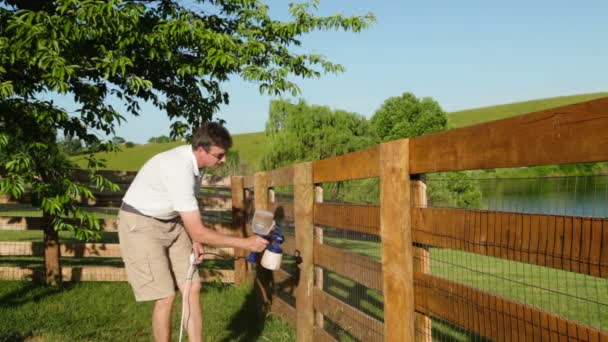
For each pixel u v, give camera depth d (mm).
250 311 5980
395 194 3018
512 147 2053
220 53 7512
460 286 2457
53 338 4934
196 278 4066
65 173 6938
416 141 2797
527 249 1982
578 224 1748
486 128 2211
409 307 2900
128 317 5766
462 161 2377
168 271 3885
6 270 7668
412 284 2885
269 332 5164
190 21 8195
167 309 3879
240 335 5109
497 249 2156
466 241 2371
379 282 3348
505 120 2092
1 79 6477
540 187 2000
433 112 43531
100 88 8227
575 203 1845
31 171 6480
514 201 2123
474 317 2367
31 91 7062
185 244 4090
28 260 9922
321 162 4359
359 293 6355
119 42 7156
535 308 1994
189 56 8469
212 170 24234
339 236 5176
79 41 6867
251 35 8531
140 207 3816
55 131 6980
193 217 3742
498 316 2203
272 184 5828
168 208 3840
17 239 13102
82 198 7902
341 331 4387
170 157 3807
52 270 7562
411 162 2857
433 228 2658
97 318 5695
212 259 8781
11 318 5598
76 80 7180
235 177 7715
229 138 3791
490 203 2309
